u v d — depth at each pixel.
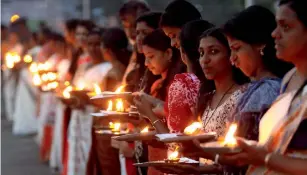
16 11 22.20
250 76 4.65
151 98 5.97
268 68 4.58
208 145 3.87
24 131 17.02
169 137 4.15
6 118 20.34
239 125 4.44
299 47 3.89
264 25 4.51
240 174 4.62
